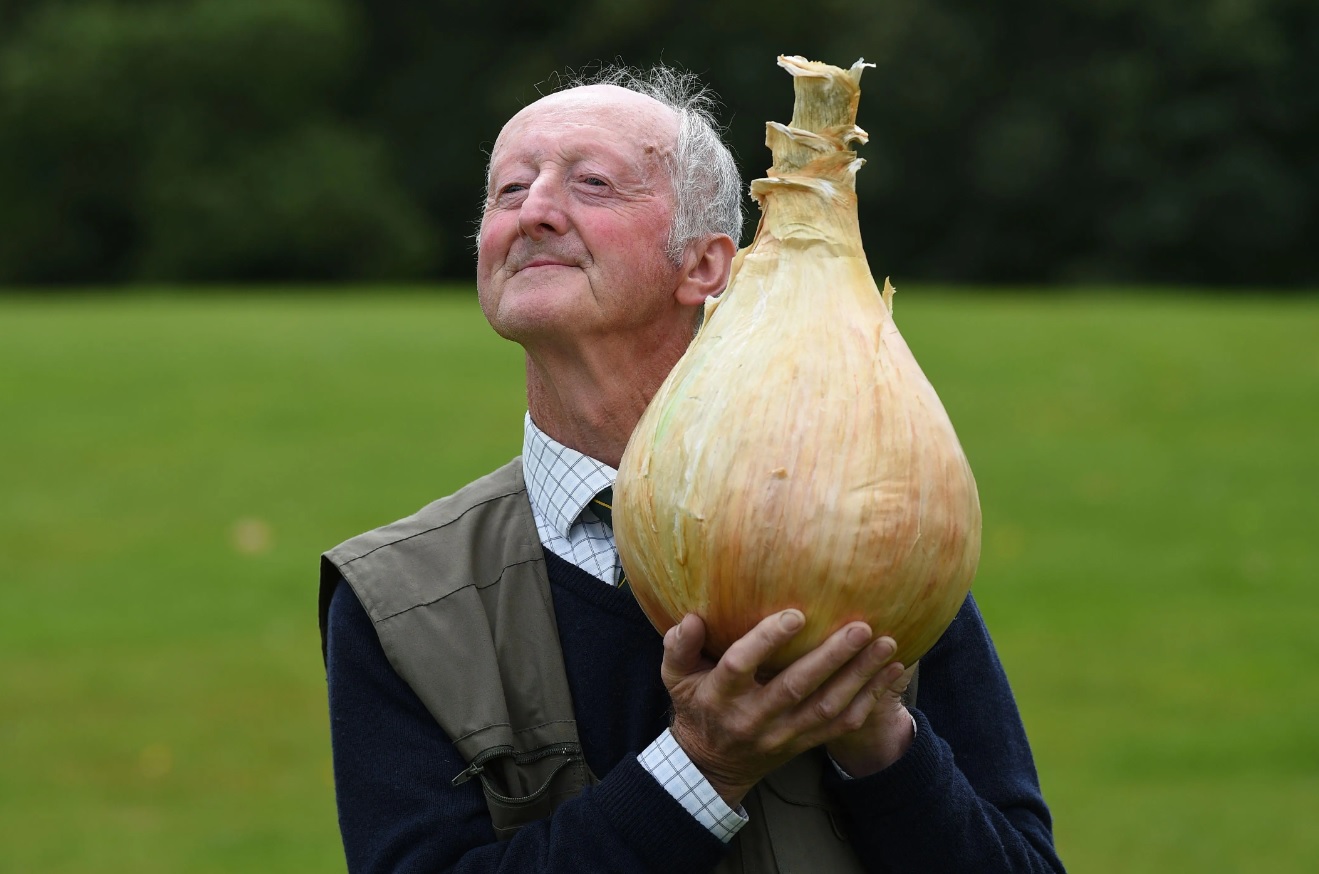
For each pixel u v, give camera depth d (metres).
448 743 3.62
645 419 3.19
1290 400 24.64
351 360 28.67
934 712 3.84
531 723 3.63
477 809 3.57
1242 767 11.14
